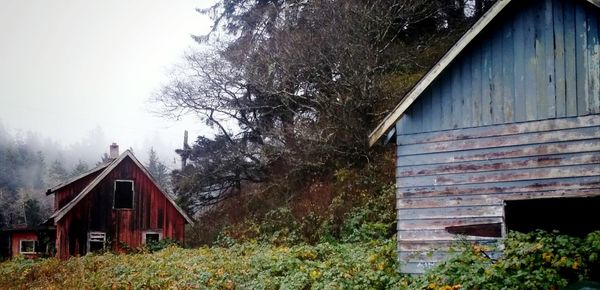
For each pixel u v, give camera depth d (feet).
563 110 38.47
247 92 97.19
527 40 40.24
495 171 40.06
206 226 100.68
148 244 99.25
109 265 71.10
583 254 32.50
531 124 39.32
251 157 93.40
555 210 48.49
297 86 87.61
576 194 37.35
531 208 47.80
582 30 38.55
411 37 94.58
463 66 42.27
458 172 41.29
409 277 41.01
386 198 69.92
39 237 123.24
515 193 39.14
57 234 97.91
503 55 40.91
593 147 37.29
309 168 85.51
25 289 67.67
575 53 38.58
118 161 102.89
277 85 88.84
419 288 36.14
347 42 81.66
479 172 40.57
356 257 49.11
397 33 86.63
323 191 80.48
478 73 41.63
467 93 41.83
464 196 40.83
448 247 40.70
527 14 40.47
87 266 71.87
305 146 82.74
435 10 93.61
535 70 39.70
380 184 73.77
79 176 113.29
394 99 78.07
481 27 40.70
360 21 82.84
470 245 37.83
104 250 95.86
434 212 41.70
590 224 49.88
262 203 91.61
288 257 54.29
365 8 82.94
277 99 92.38
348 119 77.82
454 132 41.88
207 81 98.99
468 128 41.42
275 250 64.44
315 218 76.18
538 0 40.24
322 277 45.62
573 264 31.53
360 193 75.00
